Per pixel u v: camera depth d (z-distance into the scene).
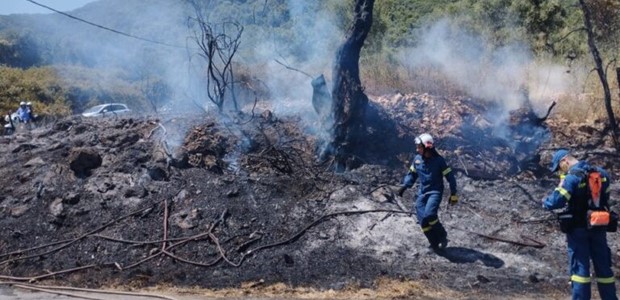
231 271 7.97
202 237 8.45
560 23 19.83
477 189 9.62
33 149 10.81
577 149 10.78
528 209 9.12
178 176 9.48
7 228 8.84
